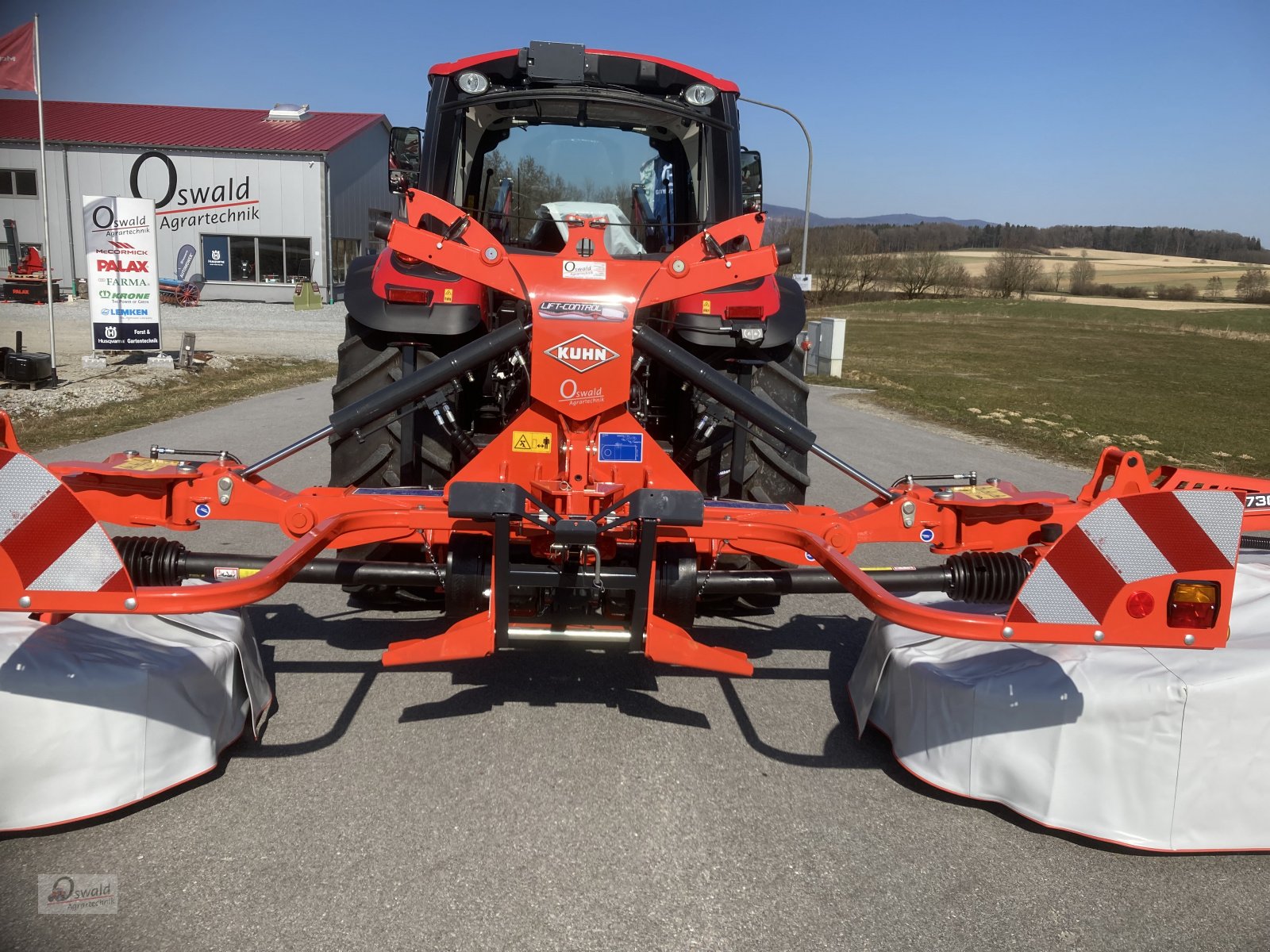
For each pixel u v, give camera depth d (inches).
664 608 125.3
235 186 1314.0
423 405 146.2
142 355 678.5
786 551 134.7
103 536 93.9
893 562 226.1
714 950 87.7
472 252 124.7
